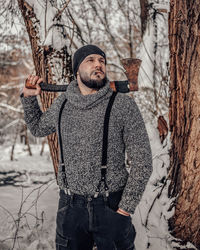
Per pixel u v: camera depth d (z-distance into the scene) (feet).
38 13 8.37
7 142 36.88
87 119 4.88
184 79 6.96
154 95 13.21
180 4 6.88
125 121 4.86
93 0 15.46
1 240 8.10
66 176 5.09
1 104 29.66
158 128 10.35
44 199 11.24
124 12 17.43
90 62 5.19
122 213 4.77
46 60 8.38
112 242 4.87
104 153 4.78
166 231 7.49
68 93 5.23
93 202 4.82
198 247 7.04
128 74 5.58
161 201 7.95
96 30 18.51
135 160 4.78
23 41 16.14
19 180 16.75
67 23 10.51
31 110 5.98
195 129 6.77
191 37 6.73
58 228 5.24
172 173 7.75
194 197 6.93
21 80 29.84
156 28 13.73
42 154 30.40
